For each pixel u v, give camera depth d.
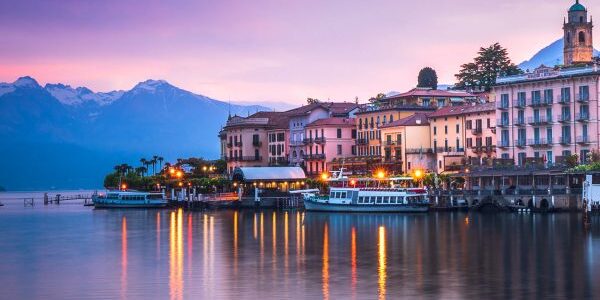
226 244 123.12
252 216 184.62
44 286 89.19
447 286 84.31
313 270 95.56
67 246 126.44
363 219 164.75
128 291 85.25
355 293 81.62
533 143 185.12
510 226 137.50
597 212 144.38
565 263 97.31
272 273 93.88
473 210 174.00
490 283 85.50
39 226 170.75
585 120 175.88
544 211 163.25
